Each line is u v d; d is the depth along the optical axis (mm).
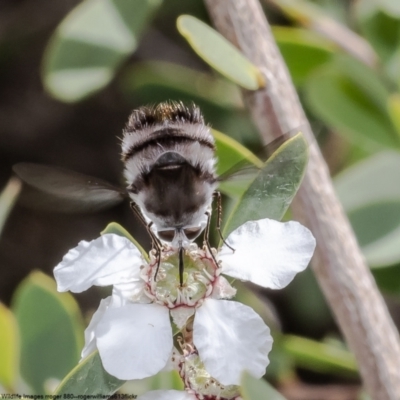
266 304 310
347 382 332
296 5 271
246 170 218
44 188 217
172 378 233
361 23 269
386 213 259
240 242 213
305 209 232
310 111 310
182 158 217
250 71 226
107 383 207
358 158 318
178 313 211
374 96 274
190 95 304
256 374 207
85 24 255
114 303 211
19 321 243
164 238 215
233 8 235
